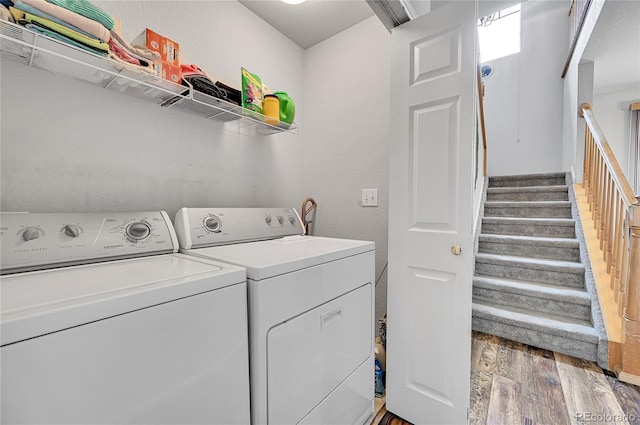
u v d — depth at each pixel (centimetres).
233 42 161
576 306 207
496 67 445
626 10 217
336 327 107
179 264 85
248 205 171
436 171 124
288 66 198
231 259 91
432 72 124
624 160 370
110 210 114
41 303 51
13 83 93
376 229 181
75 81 106
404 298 135
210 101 127
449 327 121
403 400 135
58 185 102
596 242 237
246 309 78
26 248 78
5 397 43
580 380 160
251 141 173
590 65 297
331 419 104
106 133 113
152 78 105
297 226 169
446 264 122
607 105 376
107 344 53
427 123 126
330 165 199
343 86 192
